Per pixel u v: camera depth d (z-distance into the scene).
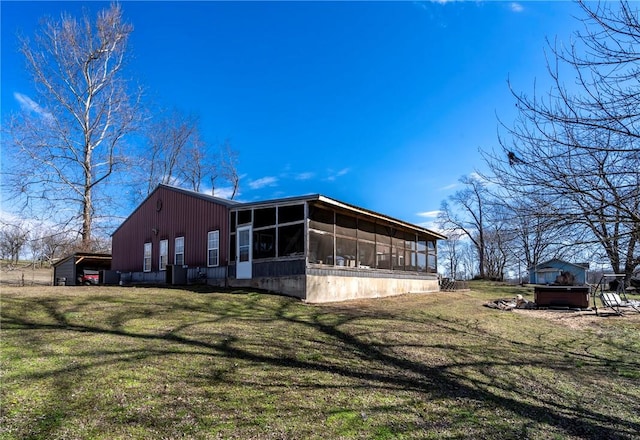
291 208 15.70
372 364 7.08
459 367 7.27
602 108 4.00
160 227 21.62
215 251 18.30
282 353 7.30
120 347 7.06
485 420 5.11
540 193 4.31
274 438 4.21
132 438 4.03
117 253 24.72
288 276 15.26
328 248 16.25
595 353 9.20
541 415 5.46
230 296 13.95
